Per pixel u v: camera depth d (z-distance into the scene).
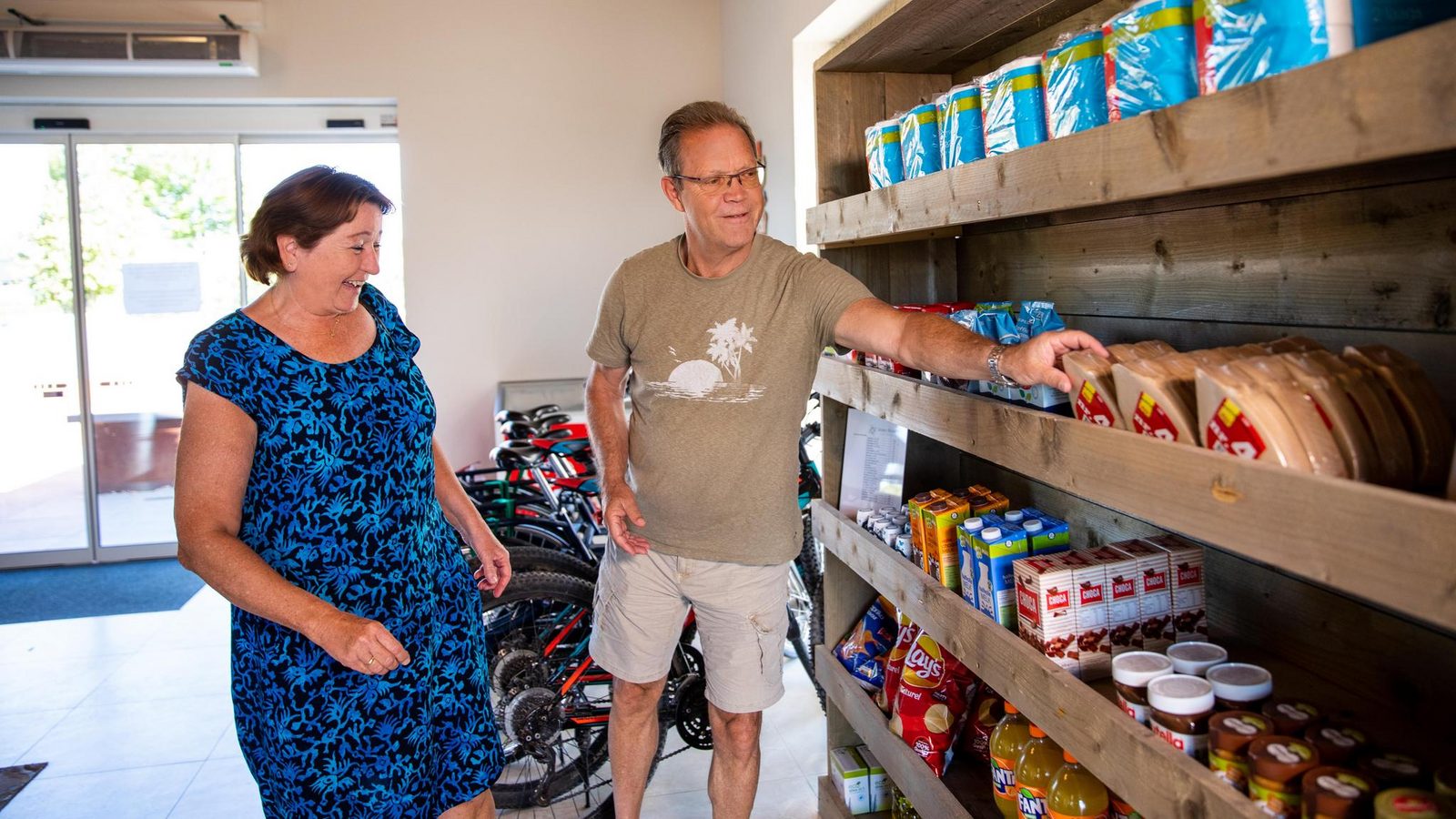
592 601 2.38
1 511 4.95
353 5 4.77
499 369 5.02
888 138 1.79
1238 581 1.47
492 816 1.73
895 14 1.72
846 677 2.18
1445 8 0.86
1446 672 1.15
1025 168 1.25
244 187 4.98
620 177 5.05
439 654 1.59
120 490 5.02
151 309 4.96
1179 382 1.05
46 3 4.50
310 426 1.43
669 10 5.03
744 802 1.94
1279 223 1.32
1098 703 1.20
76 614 4.11
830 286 1.67
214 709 3.11
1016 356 1.26
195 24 4.54
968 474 2.30
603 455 1.96
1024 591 1.42
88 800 2.54
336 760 1.47
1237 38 0.94
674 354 1.76
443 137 4.89
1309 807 0.96
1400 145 0.72
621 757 2.00
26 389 4.93
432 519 1.61
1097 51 1.22
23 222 4.85
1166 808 1.07
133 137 4.87
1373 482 0.91
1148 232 1.59
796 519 1.84
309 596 1.37
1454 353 1.09
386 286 5.19
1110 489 1.10
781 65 3.86
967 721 1.90
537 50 4.93
